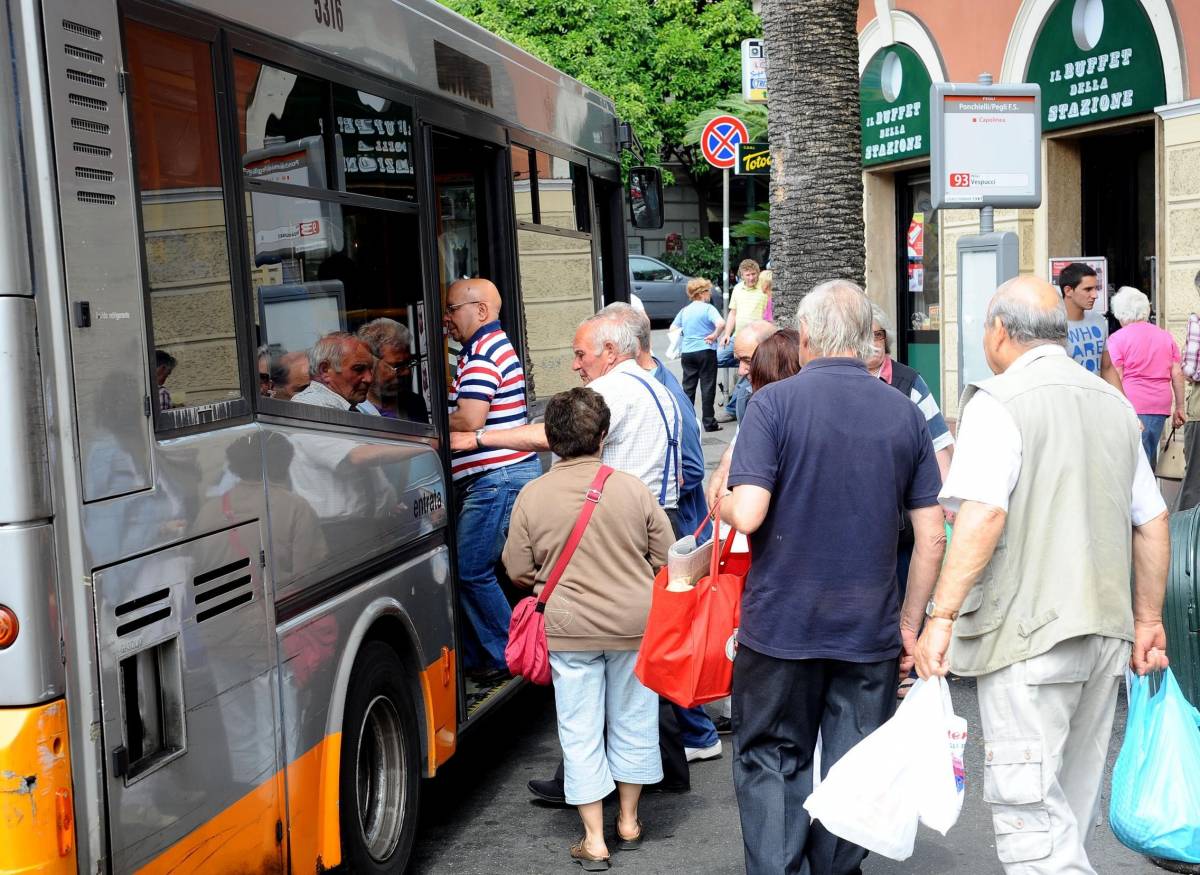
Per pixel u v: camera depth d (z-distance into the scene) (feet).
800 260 31.63
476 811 18.92
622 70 93.76
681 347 56.65
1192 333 29.09
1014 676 12.61
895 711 13.83
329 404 14.23
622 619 16.35
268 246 13.07
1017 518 12.66
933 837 17.42
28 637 9.44
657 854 17.06
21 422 9.45
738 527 13.19
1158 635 13.78
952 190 26.81
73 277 9.89
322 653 13.57
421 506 16.70
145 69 11.05
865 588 13.38
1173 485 31.94
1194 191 39.17
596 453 16.96
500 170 21.58
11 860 9.41
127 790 10.21
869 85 54.54
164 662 10.85
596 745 16.63
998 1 46.70
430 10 18.33
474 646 20.59
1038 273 45.91
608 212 30.32
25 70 9.59
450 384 20.62
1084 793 13.30
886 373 19.88
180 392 11.21
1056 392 12.84
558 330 24.73
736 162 56.70
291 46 13.83
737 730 13.91
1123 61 41.37
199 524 11.32
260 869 12.25
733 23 100.73
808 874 14.05
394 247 16.48
